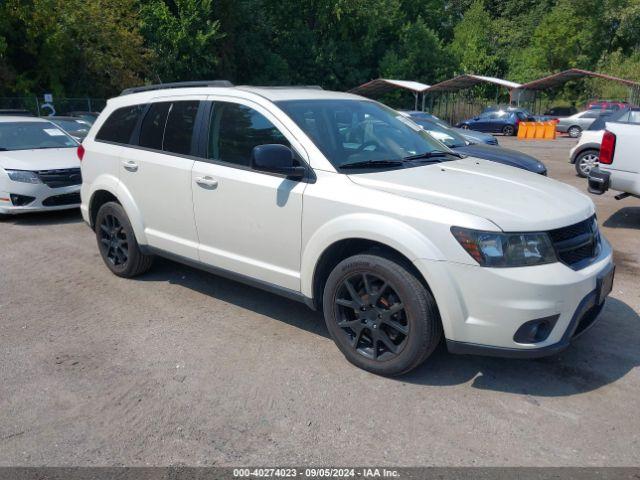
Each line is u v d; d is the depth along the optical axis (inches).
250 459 112.0
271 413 127.4
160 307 189.0
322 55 1718.8
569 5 1823.3
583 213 140.3
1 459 112.7
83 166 221.9
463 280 125.6
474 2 2233.0
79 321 178.5
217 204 169.9
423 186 140.9
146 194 194.2
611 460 110.7
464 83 1509.6
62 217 334.6
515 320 124.0
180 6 1306.6
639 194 283.0
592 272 134.3
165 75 1306.6
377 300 139.6
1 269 232.4
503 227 124.9
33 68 1106.1
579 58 1797.5
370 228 135.0
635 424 122.3
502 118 1245.7
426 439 117.5
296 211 150.6
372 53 1847.9
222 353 156.1
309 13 1777.8
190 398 133.9
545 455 112.2
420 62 1804.9
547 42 1830.7
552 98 1764.3
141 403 131.9
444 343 159.9
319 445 116.0
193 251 182.2
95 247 264.8
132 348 159.6
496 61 1893.5
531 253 125.6
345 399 132.6
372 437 118.4
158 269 226.5
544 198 141.8
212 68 1416.1
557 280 125.0
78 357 154.7
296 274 155.2
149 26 1259.8
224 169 167.9
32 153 335.6
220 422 124.3
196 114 180.9
